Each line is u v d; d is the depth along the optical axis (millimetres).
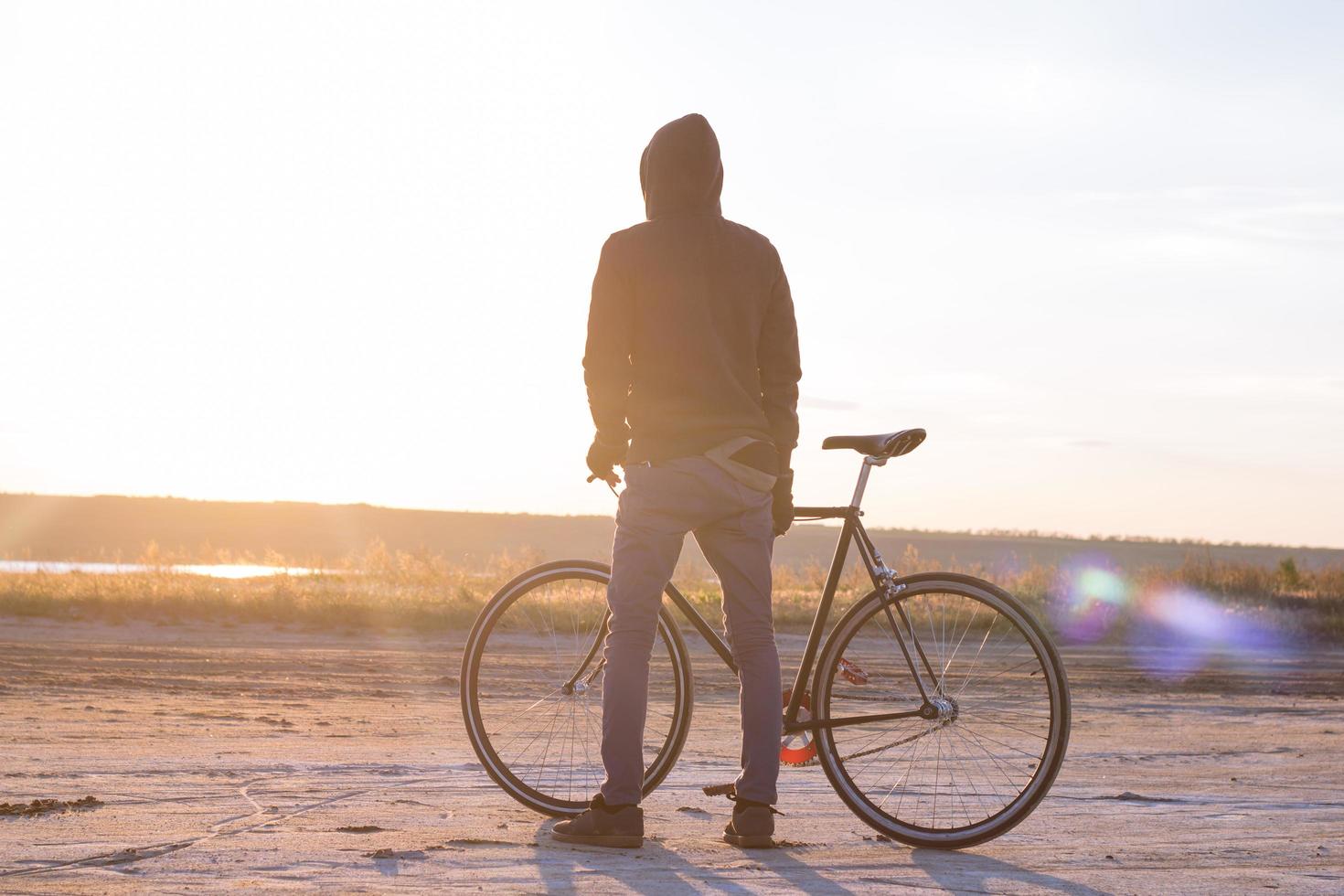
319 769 5098
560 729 4355
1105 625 17828
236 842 3523
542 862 3389
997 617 4137
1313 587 24891
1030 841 3965
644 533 3842
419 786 4719
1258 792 5203
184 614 15227
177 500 76688
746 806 3799
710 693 9570
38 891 2930
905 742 4129
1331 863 3639
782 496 3973
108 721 6801
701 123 3973
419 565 22109
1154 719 8742
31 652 11070
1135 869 3506
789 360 4020
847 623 4223
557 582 4461
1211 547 75062
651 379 3857
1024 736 4043
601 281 3908
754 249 3945
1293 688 11562
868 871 3422
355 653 11875
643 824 3912
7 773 4801
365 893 2965
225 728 6684
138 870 3152
